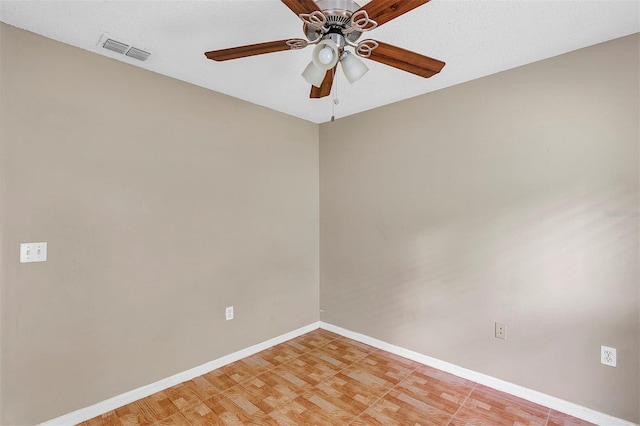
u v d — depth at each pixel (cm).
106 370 204
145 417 198
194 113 250
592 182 196
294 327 327
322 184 351
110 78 207
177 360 238
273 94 271
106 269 205
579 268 200
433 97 264
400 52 150
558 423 193
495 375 232
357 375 250
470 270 245
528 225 219
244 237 283
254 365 267
